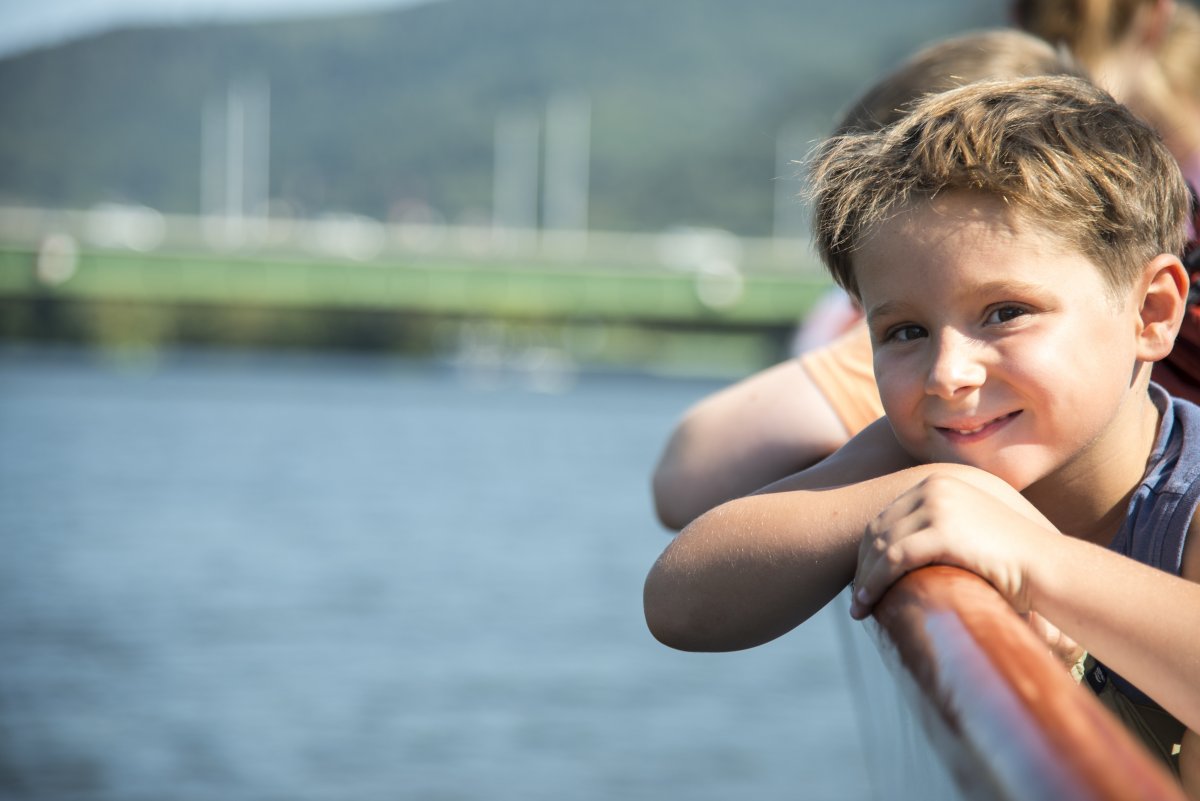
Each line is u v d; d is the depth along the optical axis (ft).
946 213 4.74
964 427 4.85
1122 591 4.03
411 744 44.01
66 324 237.25
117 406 173.68
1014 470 4.83
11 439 136.77
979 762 2.52
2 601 65.87
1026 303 4.70
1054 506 5.24
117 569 76.18
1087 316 4.76
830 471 5.56
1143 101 10.55
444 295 167.43
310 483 113.09
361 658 56.24
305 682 52.19
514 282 167.94
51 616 63.21
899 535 4.03
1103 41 10.69
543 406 189.26
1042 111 4.93
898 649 3.38
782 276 166.91
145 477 114.83
